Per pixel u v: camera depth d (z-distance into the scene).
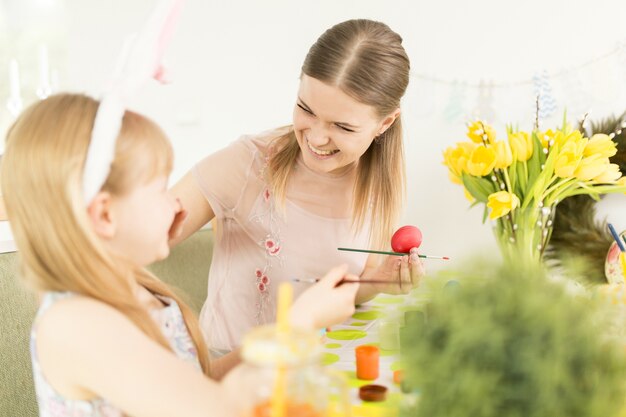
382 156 1.38
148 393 0.61
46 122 0.70
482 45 1.77
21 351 1.17
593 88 1.69
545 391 0.35
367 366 0.87
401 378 0.42
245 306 1.38
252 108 1.98
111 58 2.02
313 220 1.37
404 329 0.41
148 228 0.76
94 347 0.64
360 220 1.40
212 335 1.38
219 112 2.01
